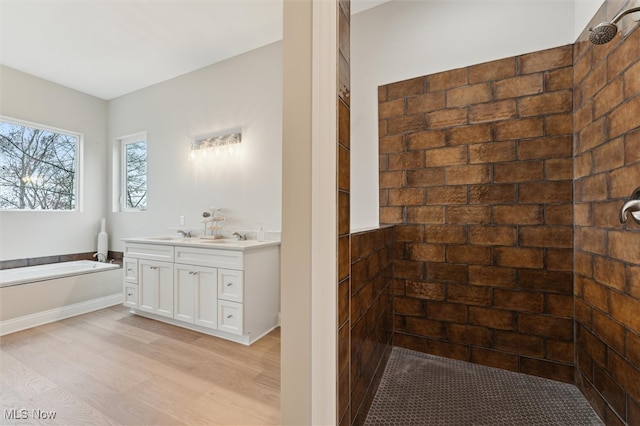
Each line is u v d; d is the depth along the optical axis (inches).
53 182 143.4
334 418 38.6
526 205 69.5
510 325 71.2
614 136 52.6
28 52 116.6
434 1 81.3
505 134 71.6
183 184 133.2
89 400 62.5
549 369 67.6
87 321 109.6
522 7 71.0
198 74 128.7
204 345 90.1
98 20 97.8
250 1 89.6
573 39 65.8
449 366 73.8
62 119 144.1
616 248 52.1
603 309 55.5
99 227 158.4
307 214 39.6
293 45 41.0
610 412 53.0
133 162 156.2
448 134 77.9
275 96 110.0
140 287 113.0
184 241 111.0
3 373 72.8
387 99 86.3
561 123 66.4
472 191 75.0
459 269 76.4
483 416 56.0
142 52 116.6
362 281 54.3
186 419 57.2
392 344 82.6
